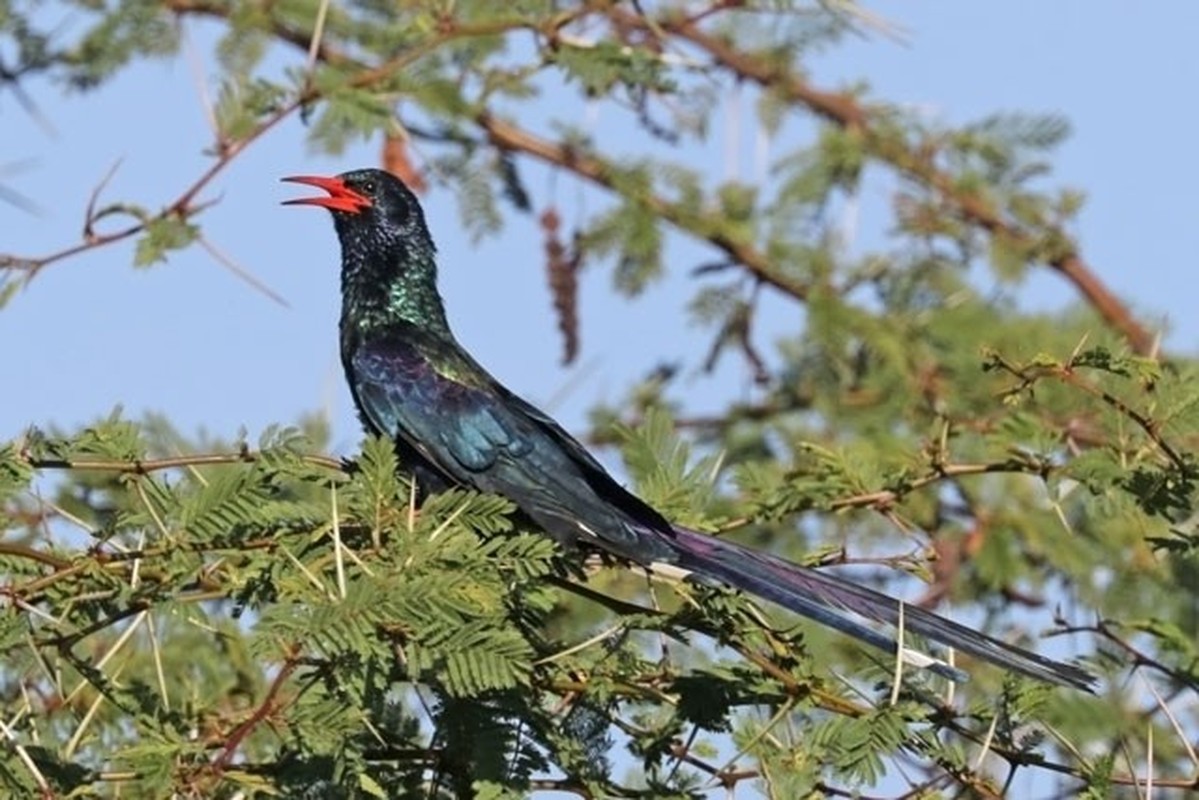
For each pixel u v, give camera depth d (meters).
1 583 10.31
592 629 14.20
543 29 15.79
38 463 10.74
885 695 10.91
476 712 10.45
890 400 17.55
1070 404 15.24
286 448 10.78
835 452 12.98
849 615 11.56
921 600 16.03
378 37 16.75
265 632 9.45
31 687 12.06
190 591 10.40
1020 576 16.27
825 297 17.67
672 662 11.88
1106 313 18.12
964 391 17.38
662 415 13.04
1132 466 12.09
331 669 9.70
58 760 10.31
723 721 10.80
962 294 17.89
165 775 9.62
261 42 16.69
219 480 10.29
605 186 17.23
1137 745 13.80
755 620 11.34
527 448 13.38
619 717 11.06
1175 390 11.95
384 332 14.55
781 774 10.45
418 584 9.56
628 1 16.36
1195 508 12.17
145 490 10.61
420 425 13.73
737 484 13.11
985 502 16.38
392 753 10.55
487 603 9.74
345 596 9.48
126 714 11.24
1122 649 13.49
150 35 16.94
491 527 10.66
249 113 14.65
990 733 10.59
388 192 14.91
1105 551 16.09
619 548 12.21
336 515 9.70
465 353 14.39
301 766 10.04
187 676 13.05
